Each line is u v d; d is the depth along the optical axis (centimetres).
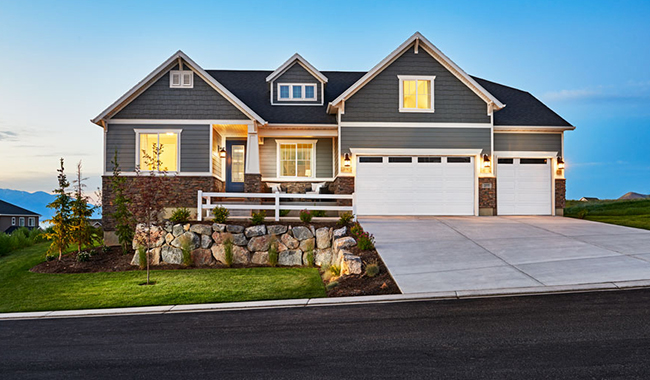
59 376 530
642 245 1172
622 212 2023
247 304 858
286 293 948
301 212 1416
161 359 575
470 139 1883
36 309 887
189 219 1466
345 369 520
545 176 1936
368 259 1099
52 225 1388
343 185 1842
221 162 1995
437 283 897
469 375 490
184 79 1781
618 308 706
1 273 1277
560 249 1153
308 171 2041
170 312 830
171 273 1191
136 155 1748
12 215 4578
